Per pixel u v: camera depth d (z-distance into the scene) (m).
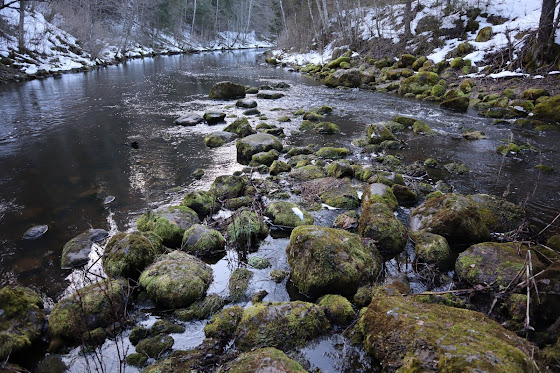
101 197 7.05
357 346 3.35
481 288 3.87
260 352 3.02
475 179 7.66
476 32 21.61
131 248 4.55
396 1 32.22
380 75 21.11
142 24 49.72
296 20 42.38
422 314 3.20
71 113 13.91
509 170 8.09
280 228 5.80
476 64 18.06
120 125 12.30
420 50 22.80
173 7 52.34
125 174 8.22
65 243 5.46
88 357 3.35
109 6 42.94
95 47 32.31
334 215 6.20
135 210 6.50
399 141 9.95
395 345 2.98
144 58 41.12
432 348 2.76
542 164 8.32
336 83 20.62
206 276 4.42
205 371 3.11
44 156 9.42
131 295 4.11
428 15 25.58
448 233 5.12
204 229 5.23
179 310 3.92
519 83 14.69
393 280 4.38
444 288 4.21
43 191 7.37
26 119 12.96
